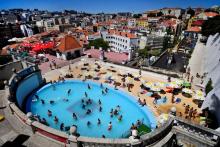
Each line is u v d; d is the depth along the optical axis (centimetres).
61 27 16562
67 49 4481
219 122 1970
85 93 2919
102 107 2648
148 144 1112
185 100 2627
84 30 11831
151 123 2144
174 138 1257
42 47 5075
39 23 18050
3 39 11744
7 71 3117
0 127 1352
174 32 10212
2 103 1711
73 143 1070
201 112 2322
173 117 1259
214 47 4188
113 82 3269
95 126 2244
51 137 1188
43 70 3831
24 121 1341
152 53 8262
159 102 2581
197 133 1175
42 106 2669
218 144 1131
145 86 2905
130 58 5128
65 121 2342
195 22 9756
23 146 1151
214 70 3080
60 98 2888
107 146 1048
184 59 5753
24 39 8750
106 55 5169
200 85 3055
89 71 3769
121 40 8381
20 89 2556
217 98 2159
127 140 1055
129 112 2508
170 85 2845
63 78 3350
